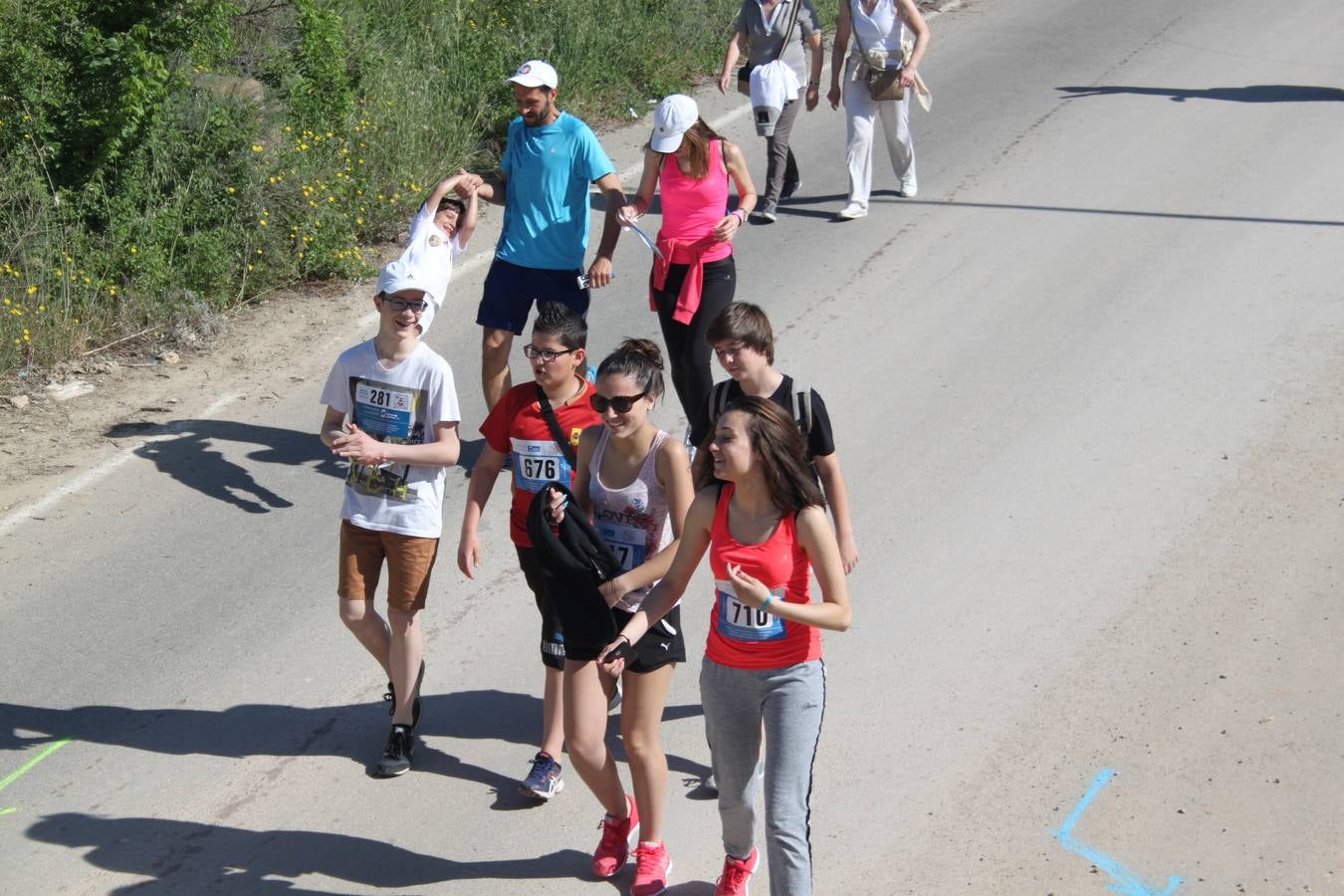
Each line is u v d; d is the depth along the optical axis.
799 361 13.91
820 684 6.78
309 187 15.82
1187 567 10.24
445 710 9.12
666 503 7.32
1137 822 7.79
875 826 7.89
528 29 21.78
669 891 7.49
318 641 9.82
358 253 15.95
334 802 8.26
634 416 7.12
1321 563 10.19
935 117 21.88
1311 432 12.04
